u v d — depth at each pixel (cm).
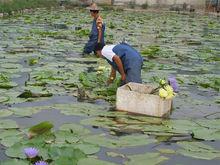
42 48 877
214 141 380
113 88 522
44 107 446
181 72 707
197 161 336
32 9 2123
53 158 309
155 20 1959
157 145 363
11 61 703
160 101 440
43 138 346
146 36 1257
